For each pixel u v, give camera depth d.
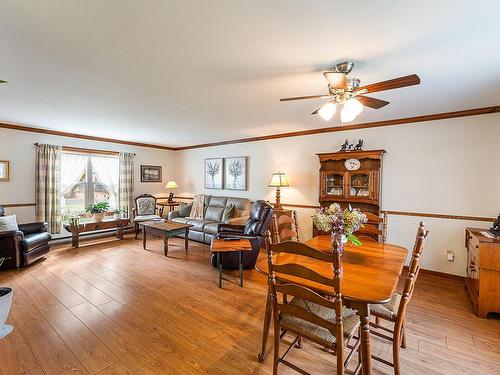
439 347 2.00
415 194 3.60
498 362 1.84
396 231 3.73
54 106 3.23
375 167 3.84
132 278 3.29
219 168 6.07
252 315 2.44
